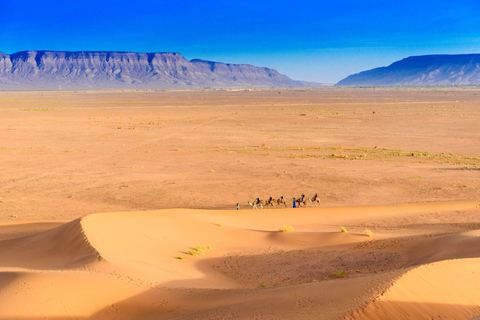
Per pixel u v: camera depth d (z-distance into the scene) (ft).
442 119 392.06
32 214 116.16
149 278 52.13
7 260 65.92
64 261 61.98
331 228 96.02
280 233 90.12
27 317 39.06
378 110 504.02
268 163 198.08
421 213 110.11
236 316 37.93
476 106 558.15
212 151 231.91
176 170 182.91
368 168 185.16
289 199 136.26
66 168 185.47
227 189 150.30
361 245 78.84
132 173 176.35
